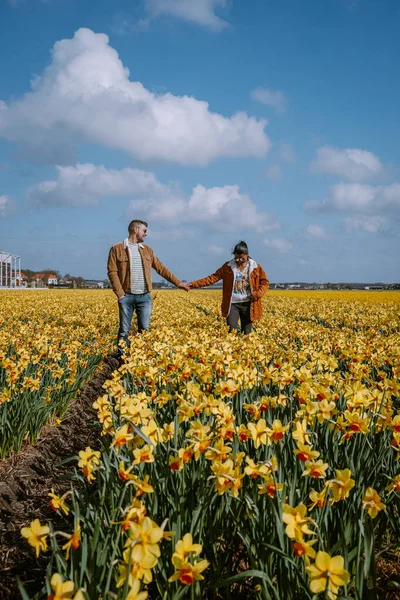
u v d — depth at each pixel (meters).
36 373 5.25
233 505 2.51
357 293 46.84
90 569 1.88
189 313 16.27
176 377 4.31
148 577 1.57
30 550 2.95
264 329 8.77
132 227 8.58
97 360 7.54
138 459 2.14
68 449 4.78
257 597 2.12
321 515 2.21
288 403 3.51
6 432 4.19
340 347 6.55
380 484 2.86
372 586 1.80
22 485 3.85
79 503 2.52
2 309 15.75
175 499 2.22
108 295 34.03
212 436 2.48
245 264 8.40
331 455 2.90
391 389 3.11
